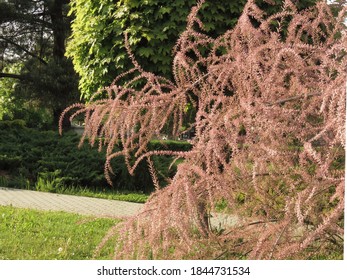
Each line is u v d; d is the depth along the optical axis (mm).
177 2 4879
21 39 19562
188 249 2297
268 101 2209
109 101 2512
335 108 1999
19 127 12234
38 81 16938
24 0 17656
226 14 4953
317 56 2430
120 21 5113
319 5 2543
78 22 5711
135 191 9305
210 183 2191
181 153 2191
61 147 10727
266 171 2314
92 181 9445
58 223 6031
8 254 4641
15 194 8391
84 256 4680
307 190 1977
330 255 2350
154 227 2166
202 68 4789
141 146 2564
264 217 2379
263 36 2510
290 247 1998
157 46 4996
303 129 2236
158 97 2508
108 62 5039
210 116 2221
